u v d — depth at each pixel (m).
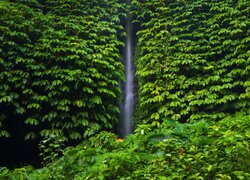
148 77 8.23
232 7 8.25
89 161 3.80
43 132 6.81
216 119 7.22
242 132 3.76
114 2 9.41
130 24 9.80
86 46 7.85
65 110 6.91
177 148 3.41
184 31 8.64
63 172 3.84
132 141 4.16
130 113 9.08
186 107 7.53
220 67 7.67
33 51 7.23
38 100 6.85
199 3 8.70
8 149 7.51
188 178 2.87
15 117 7.27
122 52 9.55
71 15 8.57
